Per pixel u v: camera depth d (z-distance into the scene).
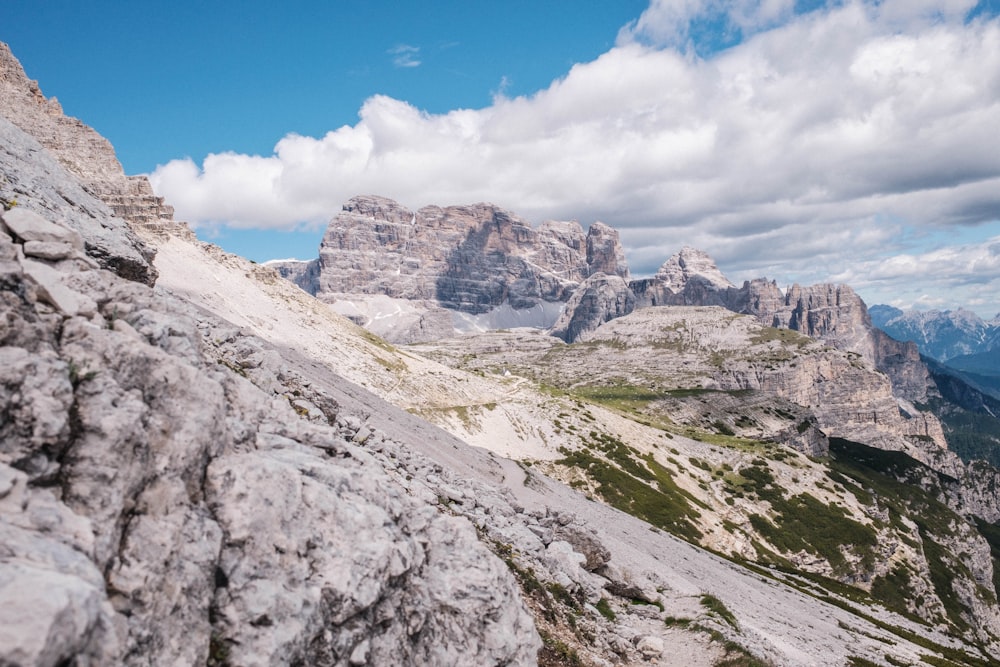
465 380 159.25
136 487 10.80
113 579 9.75
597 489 119.62
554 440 137.75
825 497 163.25
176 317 15.48
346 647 13.14
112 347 11.56
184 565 10.88
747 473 164.88
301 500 13.62
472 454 72.38
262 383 22.91
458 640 16.64
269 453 14.98
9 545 8.37
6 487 9.03
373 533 14.60
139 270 23.70
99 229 24.55
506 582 19.02
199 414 12.47
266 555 12.39
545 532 32.06
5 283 11.40
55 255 13.78
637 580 37.84
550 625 22.81
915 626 92.19
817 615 64.56
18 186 23.02
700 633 29.22
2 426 9.52
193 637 10.62
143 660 9.63
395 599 15.12
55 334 11.33
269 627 11.58
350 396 64.50
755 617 46.81
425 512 19.00
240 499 12.45
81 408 10.55
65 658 7.89
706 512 129.50
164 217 128.25
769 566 110.31
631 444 155.62
